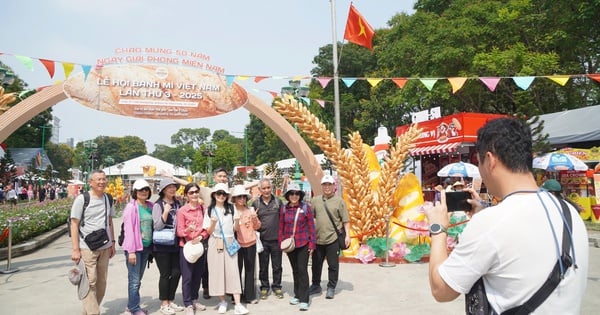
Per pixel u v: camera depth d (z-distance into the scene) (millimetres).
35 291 7234
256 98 10711
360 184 9555
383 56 25625
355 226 9594
